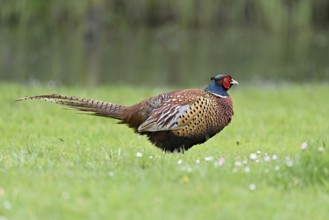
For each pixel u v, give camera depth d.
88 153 13.72
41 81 42.38
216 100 14.32
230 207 9.32
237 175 10.85
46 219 8.59
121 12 57.28
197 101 14.00
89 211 8.95
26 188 9.94
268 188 10.41
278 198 9.94
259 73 47.62
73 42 54.91
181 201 9.50
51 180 10.46
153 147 16.30
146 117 14.13
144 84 42.97
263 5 56.75
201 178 10.55
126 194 9.67
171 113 13.84
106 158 12.60
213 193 9.83
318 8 61.09
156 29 58.25
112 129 20.45
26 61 49.50
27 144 15.70
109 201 9.35
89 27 45.22
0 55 51.22
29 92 28.61
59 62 48.91
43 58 50.38
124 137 18.94
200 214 9.01
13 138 17.88
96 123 21.77
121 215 8.84
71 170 11.33
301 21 56.91
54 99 14.33
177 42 58.00
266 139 19.42
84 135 19.03
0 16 53.00
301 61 52.56
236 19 58.00
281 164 11.55
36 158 12.53
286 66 50.44
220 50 56.69
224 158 13.04
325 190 10.46
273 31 58.22
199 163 11.78
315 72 48.22
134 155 12.91
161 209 9.15
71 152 14.07
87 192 9.73
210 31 58.38
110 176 10.81
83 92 29.94
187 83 43.84
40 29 54.81
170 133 14.04
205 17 57.47
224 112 14.38
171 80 44.81
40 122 21.19
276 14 56.53
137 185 10.20
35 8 50.53
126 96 29.39
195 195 9.70
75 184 10.19
